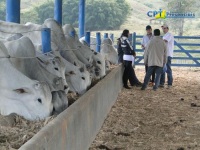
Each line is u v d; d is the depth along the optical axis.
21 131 4.16
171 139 6.33
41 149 3.42
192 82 13.37
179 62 21.91
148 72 11.15
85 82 6.60
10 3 7.05
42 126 4.32
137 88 11.59
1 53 4.51
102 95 7.06
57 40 6.84
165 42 11.70
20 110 4.46
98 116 6.59
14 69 4.53
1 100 4.48
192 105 9.18
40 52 6.00
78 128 4.95
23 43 5.04
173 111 8.52
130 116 7.90
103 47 12.65
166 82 13.22
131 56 11.40
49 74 5.14
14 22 7.09
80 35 13.86
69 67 6.50
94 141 6.10
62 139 4.14
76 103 5.09
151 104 9.25
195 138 6.43
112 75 8.84
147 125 7.21
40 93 4.47
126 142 6.09
